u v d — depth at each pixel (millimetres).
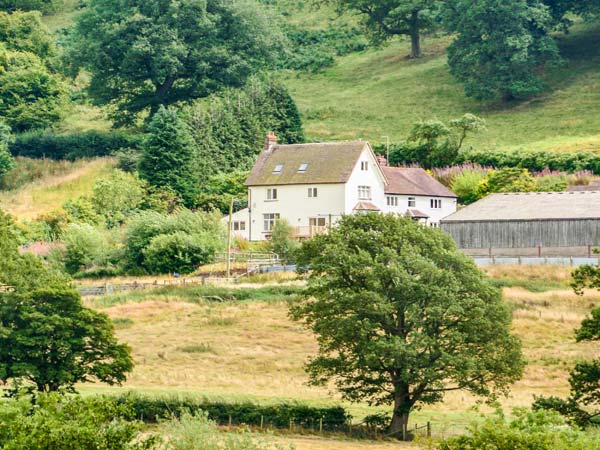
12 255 161250
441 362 139750
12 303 151125
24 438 86625
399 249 152625
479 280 149500
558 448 88188
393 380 143625
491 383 164750
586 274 139750
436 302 143750
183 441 102250
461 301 145625
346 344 145875
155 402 140125
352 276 149625
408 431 139375
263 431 136750
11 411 88938
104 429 90750
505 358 143625
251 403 142375
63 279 159000
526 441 88938
